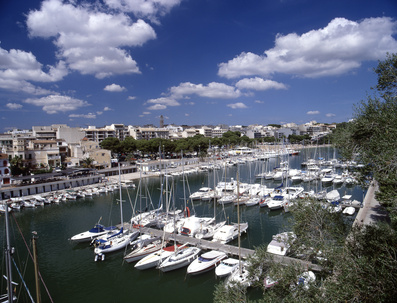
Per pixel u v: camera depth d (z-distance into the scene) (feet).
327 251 63.98
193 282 119.85
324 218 71.87
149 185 344.69
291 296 58.95
